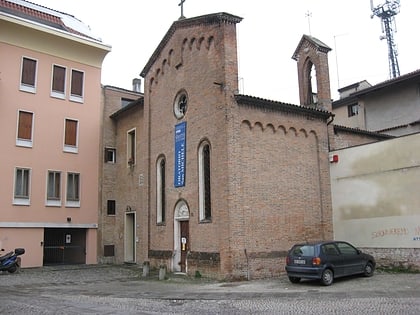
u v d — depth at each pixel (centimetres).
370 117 3262
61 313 1126
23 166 2656
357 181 2083
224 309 1166
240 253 1809
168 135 2306
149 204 2427
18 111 2678
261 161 1955
